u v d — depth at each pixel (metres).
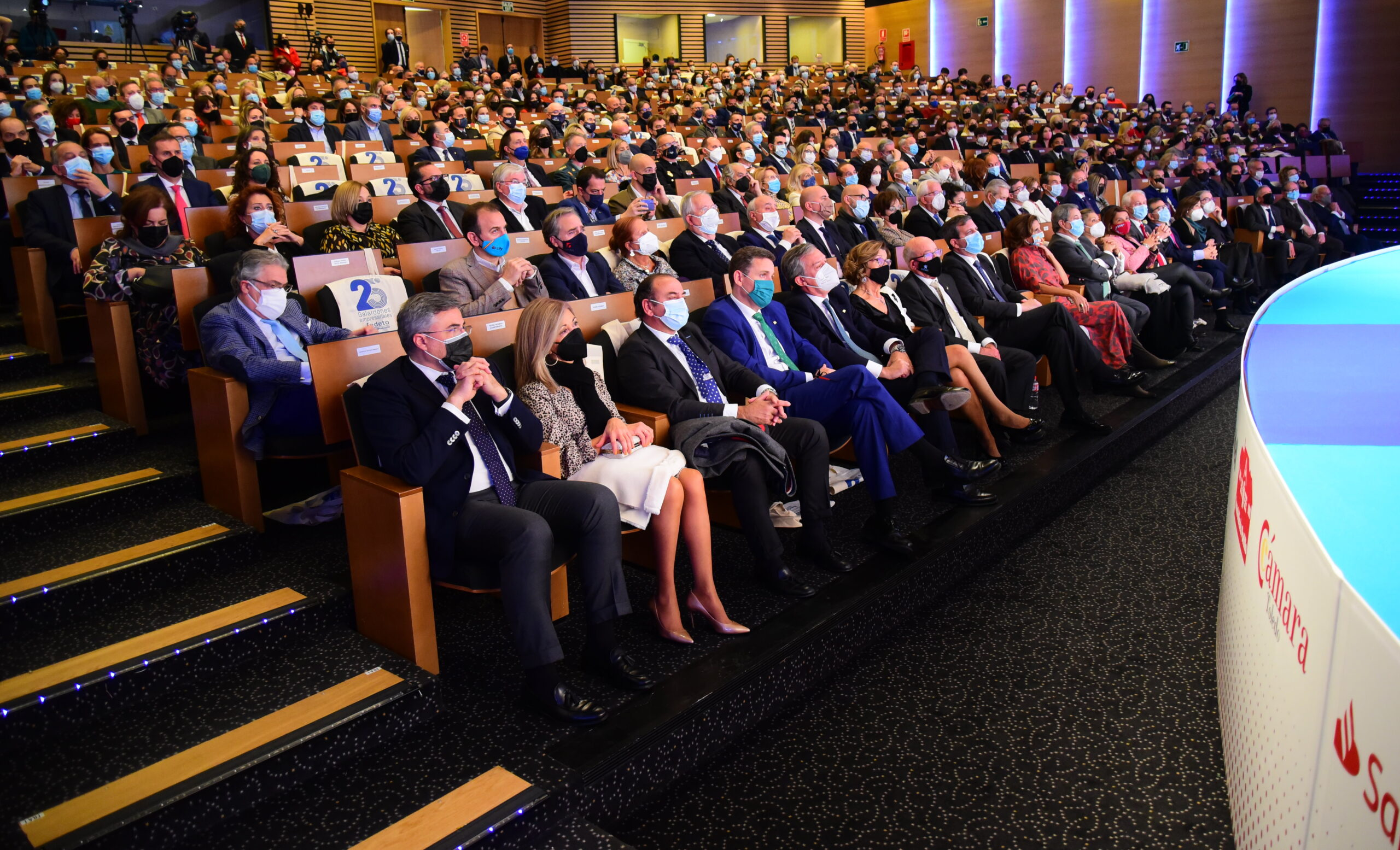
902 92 18.20
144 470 3.02
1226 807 2.18
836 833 2.12
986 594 3.32
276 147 6.77
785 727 2.54
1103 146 13.01
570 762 2.08
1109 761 2.36
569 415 2.77
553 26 20.59
